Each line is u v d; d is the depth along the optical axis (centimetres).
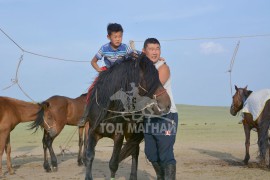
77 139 2581
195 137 2478
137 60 689
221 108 7094
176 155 1614
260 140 1221
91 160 768
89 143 772
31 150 1973
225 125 3488
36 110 1270
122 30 843
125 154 791
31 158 1609
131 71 697
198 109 6762
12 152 1880
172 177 696
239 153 1684
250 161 1430
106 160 1490
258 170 1187
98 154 1684
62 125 1330
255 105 1242
